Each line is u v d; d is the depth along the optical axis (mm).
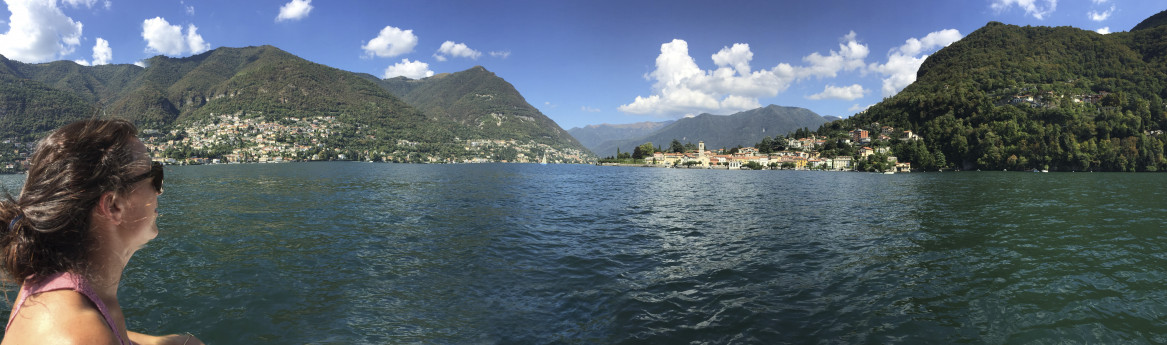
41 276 1150
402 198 29516
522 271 10875
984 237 16438
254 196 29594
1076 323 8008
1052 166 153250
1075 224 20188
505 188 40844
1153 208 27594
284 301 8492
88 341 1104
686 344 6973
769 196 35938
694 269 11289
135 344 1631
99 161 1144
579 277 10430
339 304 8375
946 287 9961
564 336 7176
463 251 13016
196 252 12453
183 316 7691
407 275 10383
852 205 28844
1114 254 13539
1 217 1116
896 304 8836
